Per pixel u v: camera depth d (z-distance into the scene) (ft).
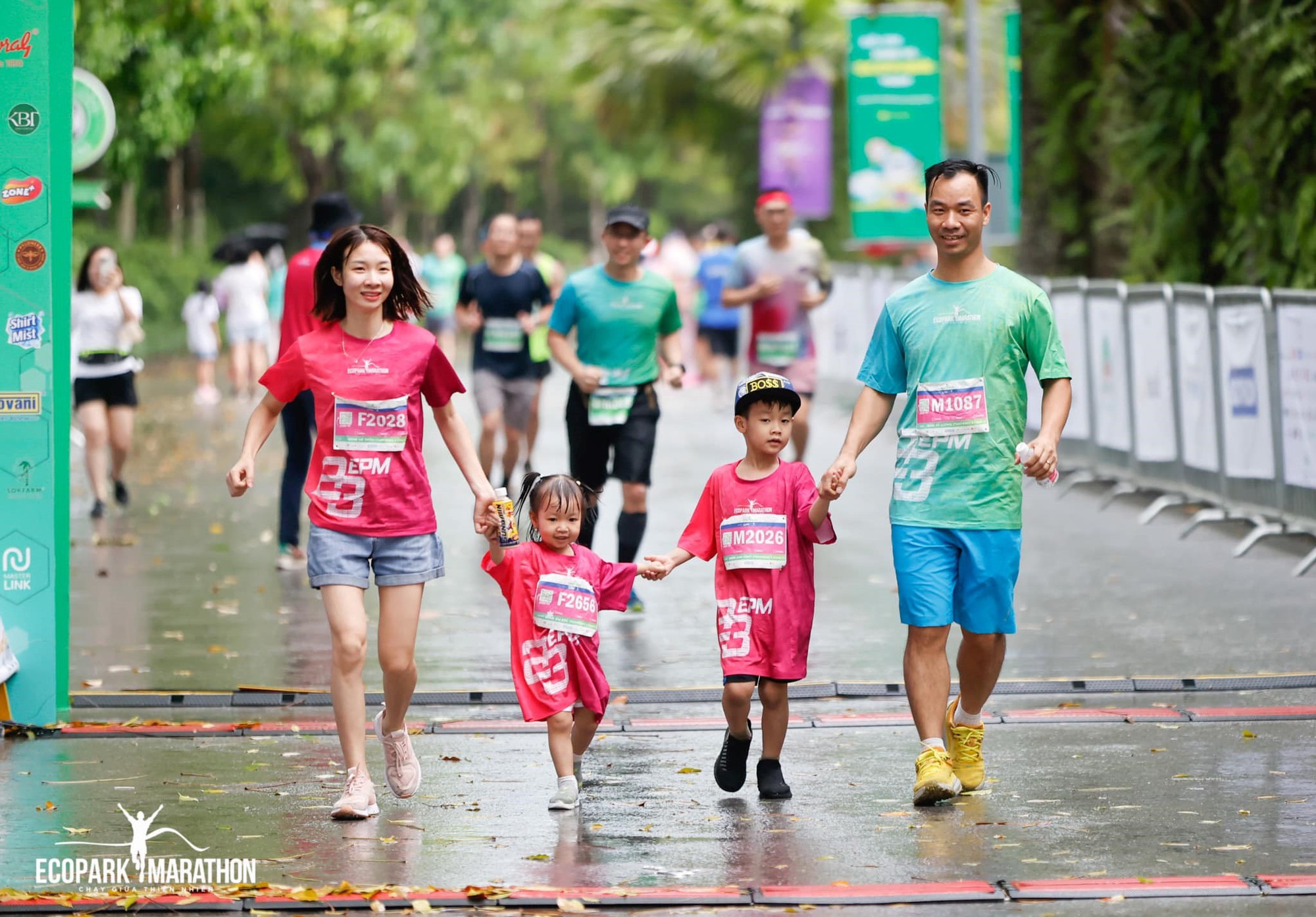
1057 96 199.11
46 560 73.51
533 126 602.85
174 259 376.27
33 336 73.00
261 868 55.31
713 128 427.33
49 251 73.05
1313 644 88.63
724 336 221.66
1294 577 108.06
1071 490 154.81
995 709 76.74
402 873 54.75
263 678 83.97
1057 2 198.08
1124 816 60.13
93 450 142.51
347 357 61.16
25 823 60.34
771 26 401.90
